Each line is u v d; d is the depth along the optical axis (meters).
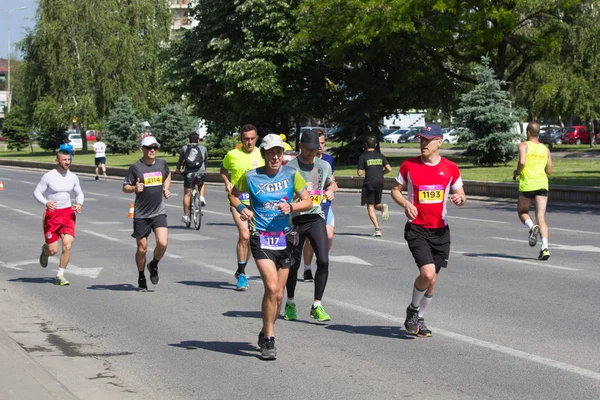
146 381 7.41
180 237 19.11
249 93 50.62
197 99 56.19
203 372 7.69
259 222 8.05
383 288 12.07
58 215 12.83
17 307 11.01
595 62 58.53
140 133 79.69
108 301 11.39
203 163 21.16
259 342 8.13
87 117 76.31
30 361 7.57
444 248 8.79
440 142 8.73
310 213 9.88
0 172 56.53
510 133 40.59
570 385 7.06
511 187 28.28
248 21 48.94
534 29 47.91
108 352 8.51
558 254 15.38
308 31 44.91
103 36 77.62
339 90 52.50
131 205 15.51
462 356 8.10
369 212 18.66
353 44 46.28
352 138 50.47
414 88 52.62
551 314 10.04
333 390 7.02
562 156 54.38
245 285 12.19
